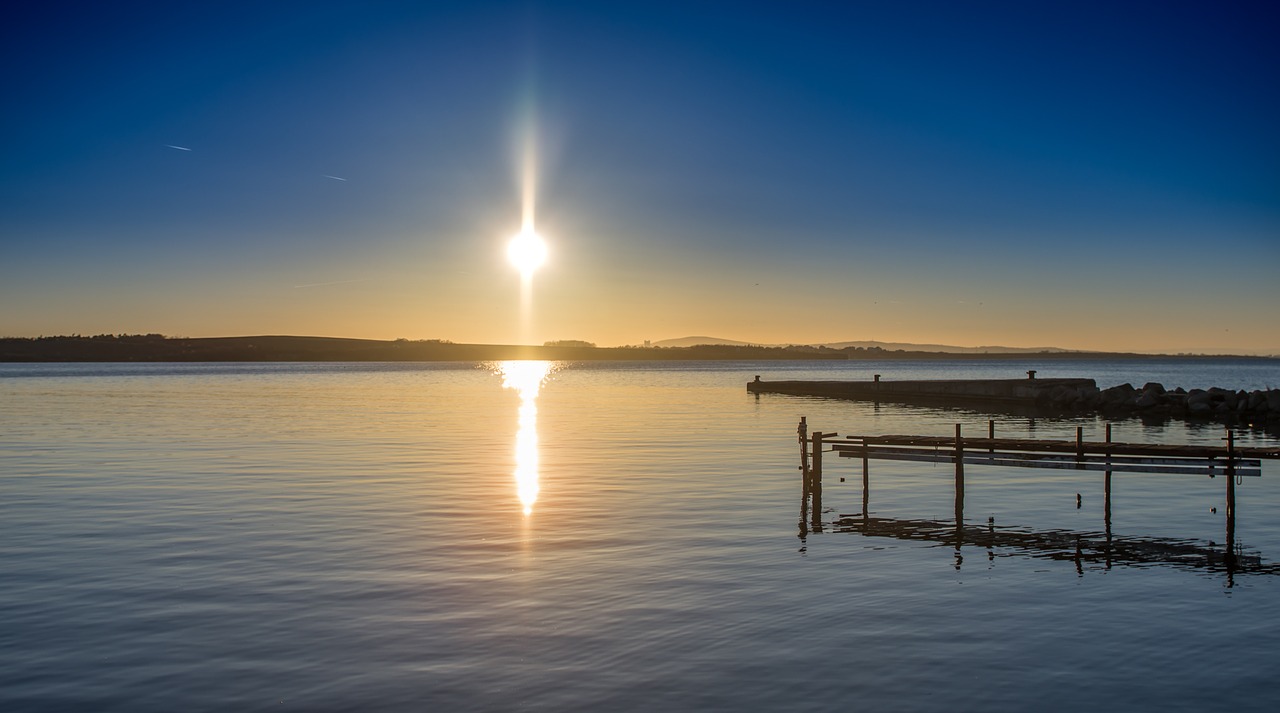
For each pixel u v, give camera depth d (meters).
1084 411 70.19
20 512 25.14
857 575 18.41
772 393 99.50
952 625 15.12
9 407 72.56
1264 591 17.30
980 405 77.44
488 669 13.18
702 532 22.62
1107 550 20.92
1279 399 62.59
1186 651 13.88
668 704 11.97
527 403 80.94
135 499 27.30
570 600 16.53
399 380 150.25
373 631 14.82
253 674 13.02
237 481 31.11
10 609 15.98
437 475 32.66
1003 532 22.97
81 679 12.85
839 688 12.46
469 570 18.67
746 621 15.29
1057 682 12.68
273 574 18.34
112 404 77.12
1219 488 30.30
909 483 31.19
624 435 48.97
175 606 16.17
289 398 88.19
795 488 29.84
